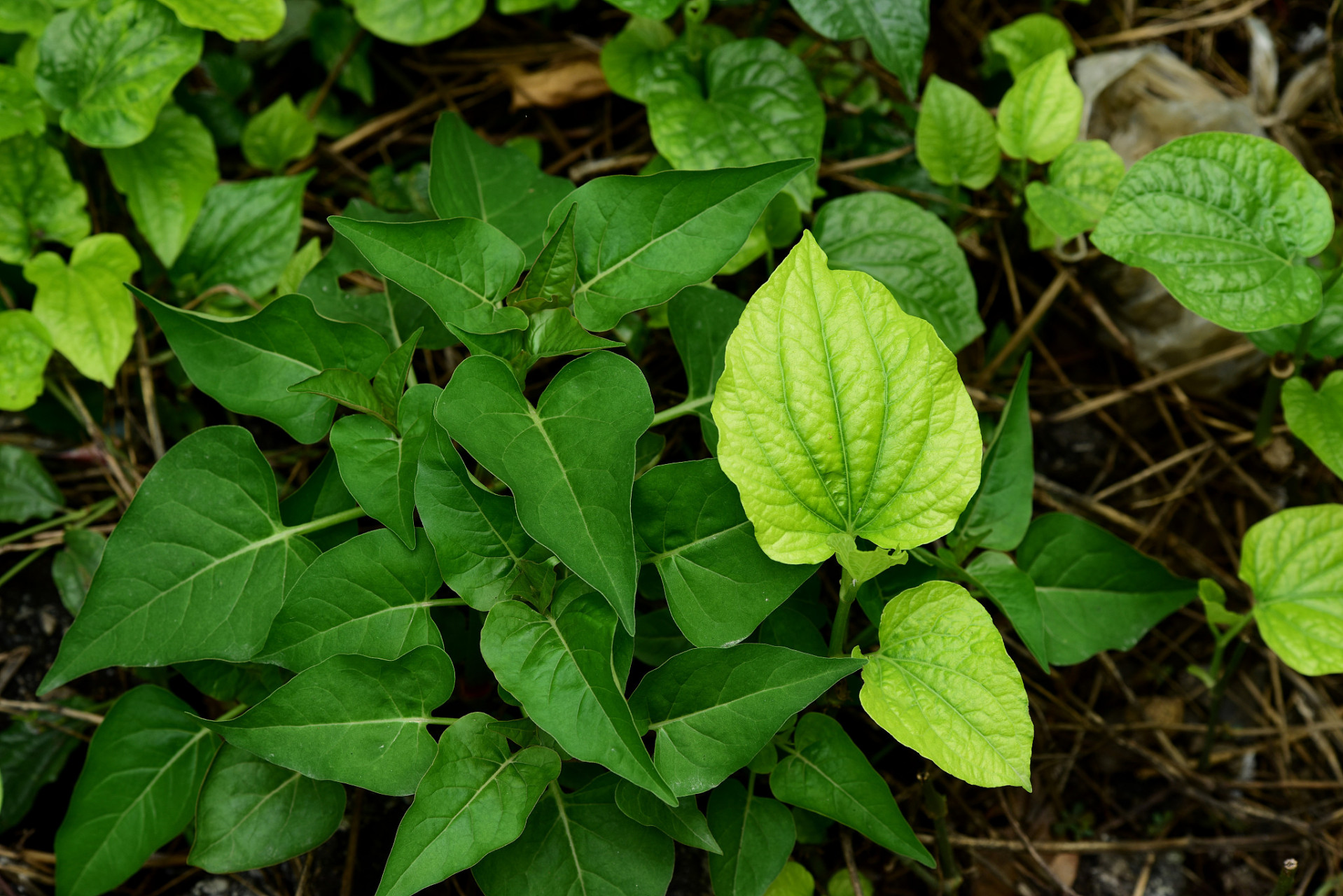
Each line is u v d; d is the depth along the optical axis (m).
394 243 0.68
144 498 0.70
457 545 0.68
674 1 0.78
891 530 0.69
